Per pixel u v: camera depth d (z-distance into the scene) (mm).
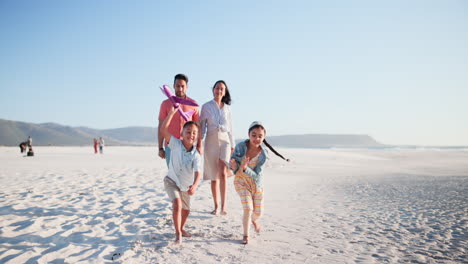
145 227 3984
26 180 8383
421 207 5672
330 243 3514
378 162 23609
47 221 4133
